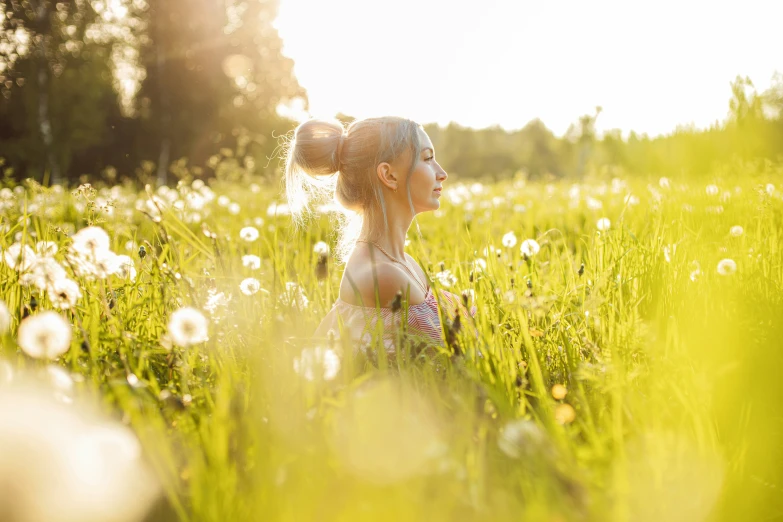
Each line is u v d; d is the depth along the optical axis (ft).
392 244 8.24
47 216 14.71
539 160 199.62
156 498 4.42
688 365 5.35
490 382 5.44
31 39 99.55
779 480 4.70
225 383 5.08
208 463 4.55
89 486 4.04
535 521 3.54
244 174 43.86
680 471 4.12
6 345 5.83
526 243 9.28
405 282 7.57
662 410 4.93
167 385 5.98
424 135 8.34
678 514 3.97
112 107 123.34
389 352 6.74
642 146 52.80
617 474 3.93
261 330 6.37
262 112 143.43
